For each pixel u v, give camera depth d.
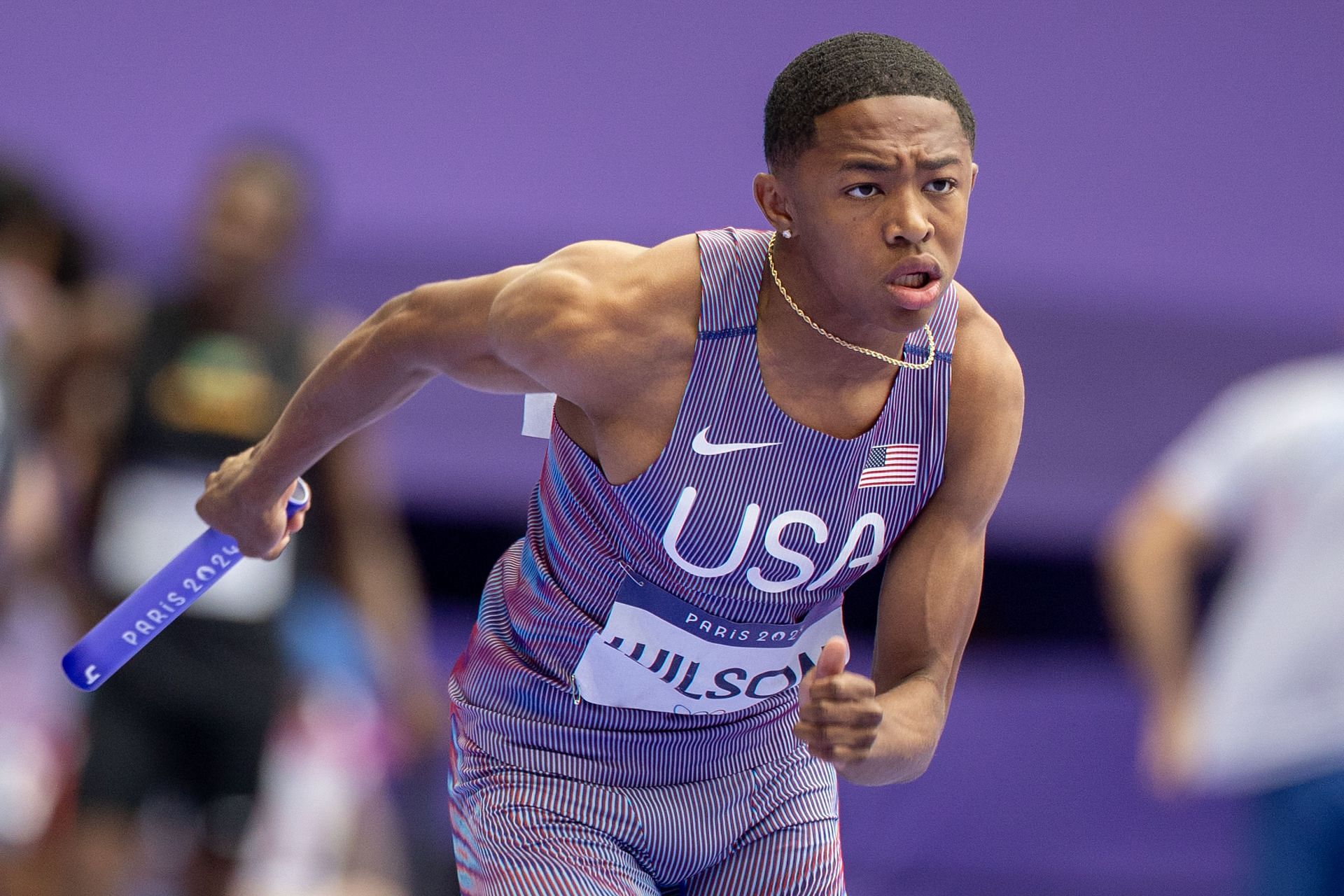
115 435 15.52
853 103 7.11
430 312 8.07
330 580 16.61
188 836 15.92
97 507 15.64
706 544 7.77
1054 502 21.14
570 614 8.23
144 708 15.27
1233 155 24.16
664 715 8.35
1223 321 23.39
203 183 16.58
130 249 20.70
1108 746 19.66
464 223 22.33
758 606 8.04
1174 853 19.36
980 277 23.25
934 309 7.68
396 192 22.42
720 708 8.38
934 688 7.96
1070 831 19.22
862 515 7.85
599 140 22.95
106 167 21.69
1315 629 14.58
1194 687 15.76
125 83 21.97
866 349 7.49
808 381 7.54
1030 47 23.83
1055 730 19.66
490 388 8.17
